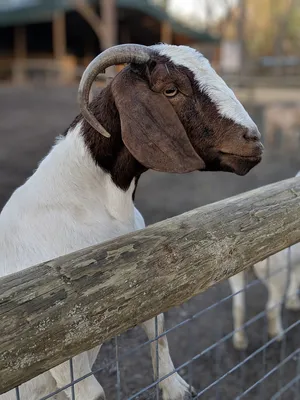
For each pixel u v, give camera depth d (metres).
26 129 11.88
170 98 1.77
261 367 3.40
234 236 1.58
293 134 11.40
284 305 4.11
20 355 1.05
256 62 19.53
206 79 1.78
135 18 24.20
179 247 1.42
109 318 1.22
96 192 1.94
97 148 1.91
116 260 1.29
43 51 26.97
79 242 1.85
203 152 1.82
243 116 1.77
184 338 3.66
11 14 23.69
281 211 1.78
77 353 1.17
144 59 1.74
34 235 1.87
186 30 24.44
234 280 3.57
